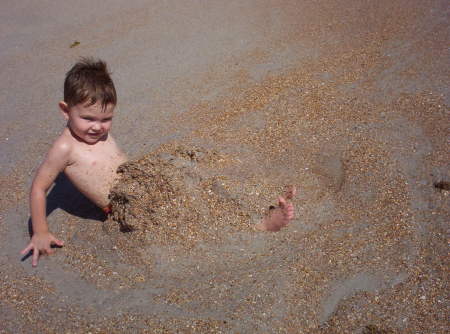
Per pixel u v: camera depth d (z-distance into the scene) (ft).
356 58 16.84
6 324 9.29
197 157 11.71
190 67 17.72
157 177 10.82
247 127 14.11
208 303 9.20
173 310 9.14
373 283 9.27
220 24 20.66
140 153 13.56
